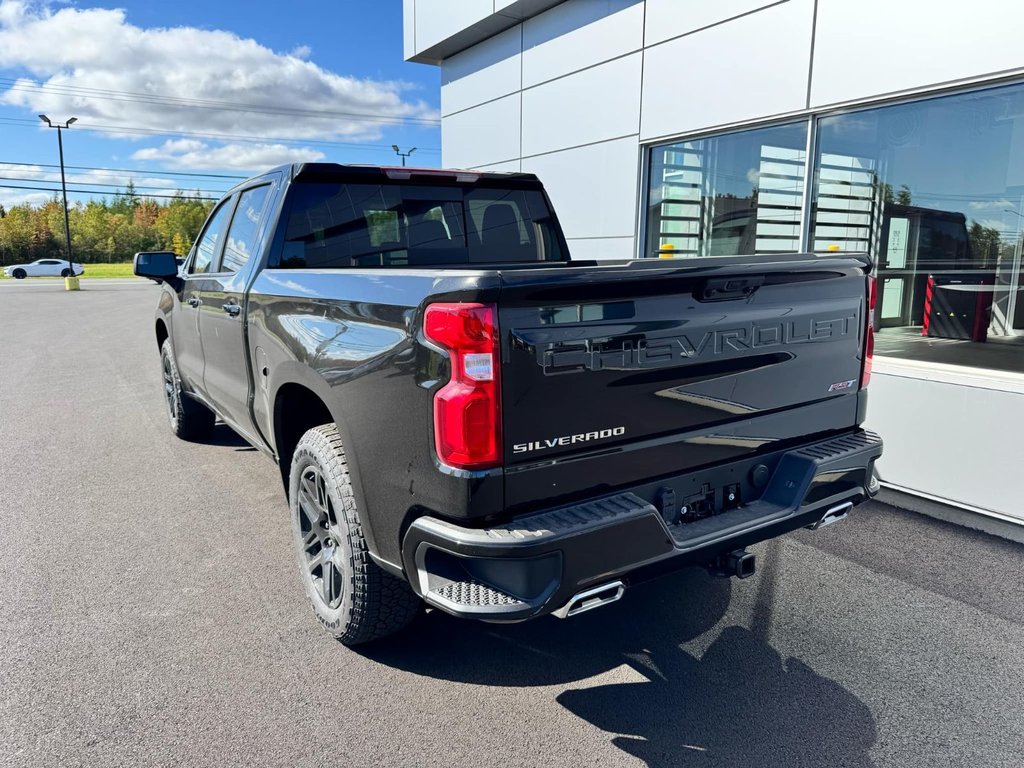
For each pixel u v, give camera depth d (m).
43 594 3.33
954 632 3.03
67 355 11.66
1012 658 2.84
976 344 4.34
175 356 5.43
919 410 4.42
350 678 2.70
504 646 2.94
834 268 2.75
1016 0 3.90
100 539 3.96
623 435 2.26
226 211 4.37
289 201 3.51
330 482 2.68
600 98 7.09
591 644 2.96
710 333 2.42
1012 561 3.74
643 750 2.31
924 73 4.36
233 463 5.39
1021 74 3.93
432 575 2.17
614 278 2.10
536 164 8.09
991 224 4.20
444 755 2.28
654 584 3.50
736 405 2.55
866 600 3.32
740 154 5.84
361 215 3.70
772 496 2.72
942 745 2.33
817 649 2.91
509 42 8.27
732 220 5.96
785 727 2.43
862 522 4.31
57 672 2.71
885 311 4.88
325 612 2.90
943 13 4.23
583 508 2.18
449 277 2.05
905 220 4.66
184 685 2.64
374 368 2.30
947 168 4.39
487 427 1.99
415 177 3.82
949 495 4.32
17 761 2.22
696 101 6.04
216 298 4.02
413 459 2.17
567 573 2.06
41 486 4.87
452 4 8.47
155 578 3.50
